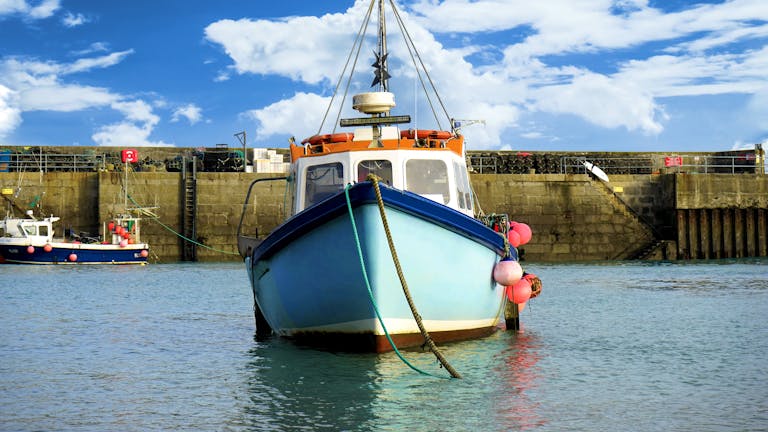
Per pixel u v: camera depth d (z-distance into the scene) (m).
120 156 46.09
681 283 27.77
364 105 12.71
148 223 42.59
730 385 10.22
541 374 10.83
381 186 10.26
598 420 8.48
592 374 10.88
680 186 45.50
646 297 22.47
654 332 15.03
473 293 12.05
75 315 18.17
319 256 11.04
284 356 12.12
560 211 45.12
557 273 33.59
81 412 8.96
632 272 34.03
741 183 46.16
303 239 11.13
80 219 42.88
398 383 10.11
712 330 15.38
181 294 23.52
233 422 8.47
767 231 46.59
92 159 45.09
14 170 44.38
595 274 32.84
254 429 8.18
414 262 10.86
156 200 42.84
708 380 10.52
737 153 50.97
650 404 9.19
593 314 18.14
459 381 10.28
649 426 8.27
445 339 12.30
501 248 12.37
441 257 11.15
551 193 45.06
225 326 16.17
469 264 11.68
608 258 45.44
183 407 9.13
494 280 12.58
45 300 21.72
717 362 11.84
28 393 9.92
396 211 10.52
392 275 10.71
